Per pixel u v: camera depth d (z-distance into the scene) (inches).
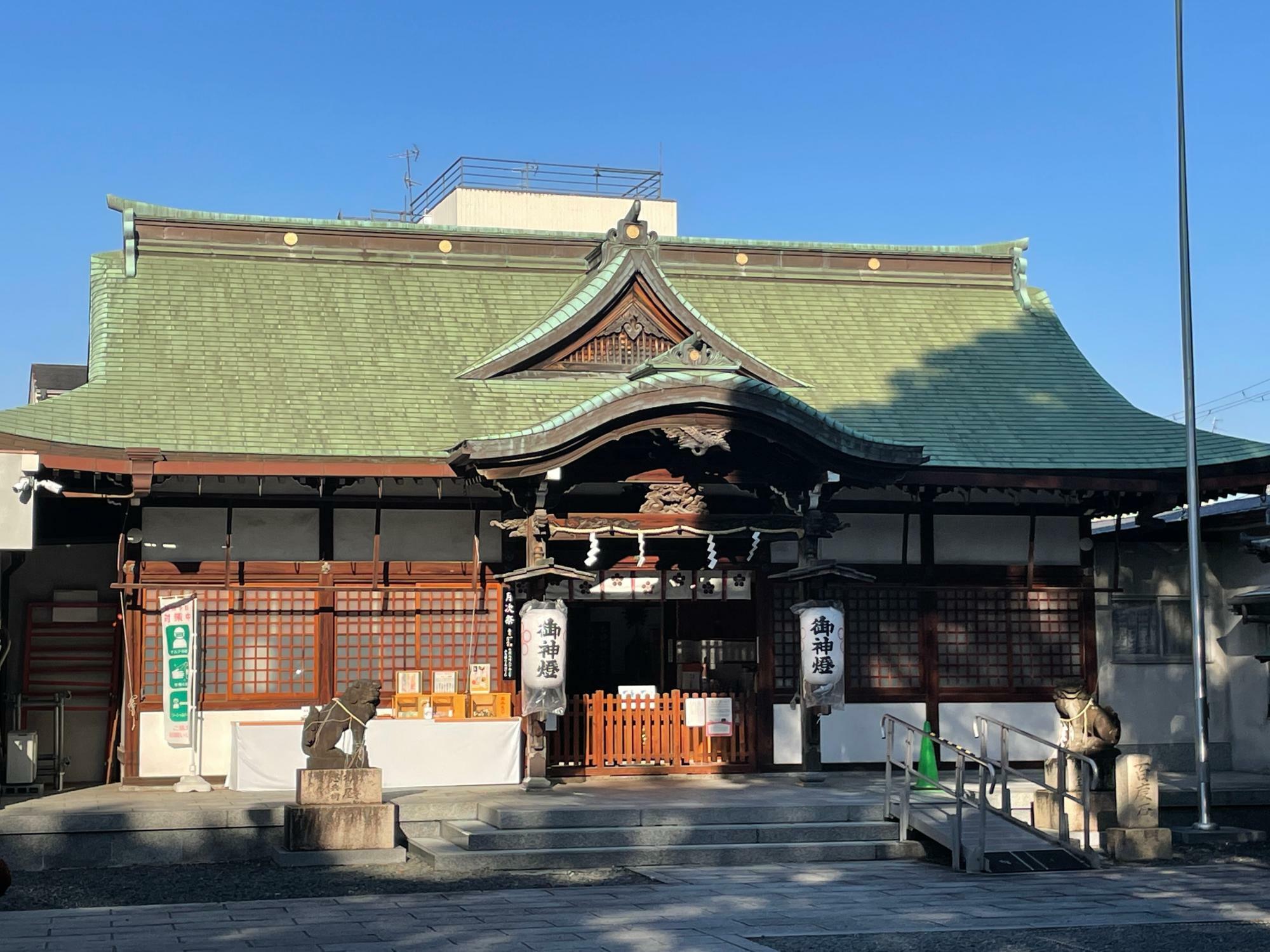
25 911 525.0
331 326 896.3
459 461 735.7
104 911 500.1
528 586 759.7
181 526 797.2
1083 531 924.6
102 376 808.9
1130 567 950.4
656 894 546.9
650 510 785.6
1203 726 733.3
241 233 935.0
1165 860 654.5
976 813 698.8
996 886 575.8
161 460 727.7
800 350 960.9
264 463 742.5
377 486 801.6
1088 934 469.4
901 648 893.8
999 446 878.4
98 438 748.0
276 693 800.3
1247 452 861.2
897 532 899.4
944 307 1035.3
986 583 903.7
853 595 888.9
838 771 874.1
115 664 824.9
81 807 671.1
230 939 444.1
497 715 801.6
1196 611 742.5
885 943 450.9
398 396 842.2
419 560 828.0
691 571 868.6
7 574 783.1
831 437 764.6
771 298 1006.4
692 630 872.9
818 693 784.9
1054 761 729.0
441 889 566.6
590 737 830.5
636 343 893.2
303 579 809.5
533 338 871.1
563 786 786.2
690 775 843.4
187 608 754.8
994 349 1000.2
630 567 858.1
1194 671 741.9
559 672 745.0
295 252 940.6
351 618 815.1
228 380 829.2
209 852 655.1
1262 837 717.9
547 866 619.2
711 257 1015.0
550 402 856.9
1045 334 1027.9
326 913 496.4
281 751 749.3
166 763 780.6
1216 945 452.1
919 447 783.7
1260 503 868.6
